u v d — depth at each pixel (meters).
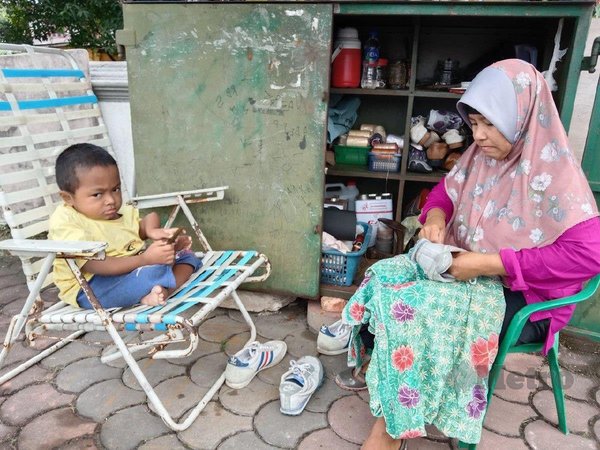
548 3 1.97
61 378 2.14
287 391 1.92
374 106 3.32
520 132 1.54
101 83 3.31
